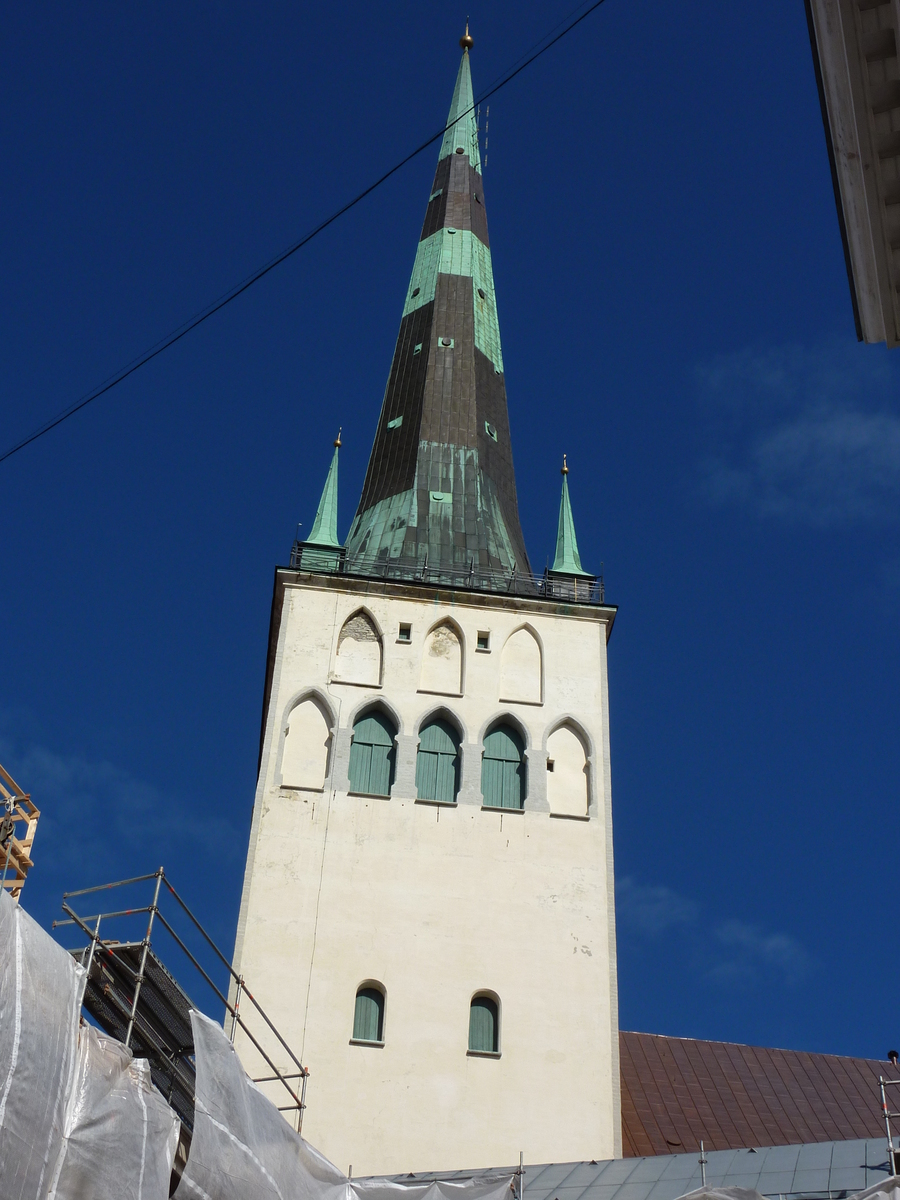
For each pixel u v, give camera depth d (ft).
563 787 175.63
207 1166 100.42
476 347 230.48
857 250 65.92
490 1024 158.51
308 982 157.69
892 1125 182.19
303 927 161.07
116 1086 95.04
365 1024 156.76
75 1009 90.27
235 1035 153.58
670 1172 128.98
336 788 171.32
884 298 66.18
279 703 177.27
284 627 183.21
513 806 173.68
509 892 166.30
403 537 199.82
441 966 160.45
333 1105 150.92
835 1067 193.57
